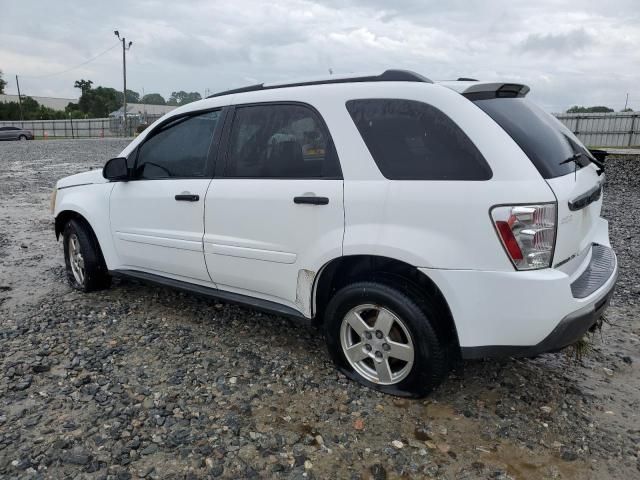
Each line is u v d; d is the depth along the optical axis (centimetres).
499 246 260
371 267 316
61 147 3069
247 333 409
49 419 290
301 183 324
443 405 308
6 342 388
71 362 356
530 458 263
